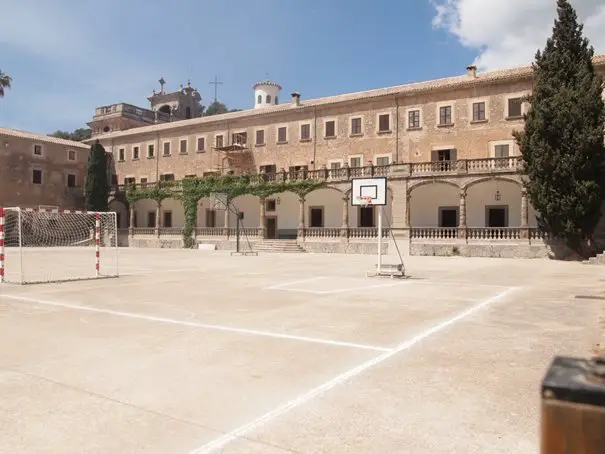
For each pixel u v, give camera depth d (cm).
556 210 3198
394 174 4138
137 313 1130
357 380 610
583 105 3144
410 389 574
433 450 409
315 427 460
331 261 3206
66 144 6388
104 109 7581
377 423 470
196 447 416
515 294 1466
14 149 5859
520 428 455
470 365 679
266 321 1026
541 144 3216
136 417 487
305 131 5147
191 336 875
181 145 6069
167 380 612
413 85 4747
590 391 117
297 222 5112
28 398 545
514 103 4119
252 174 5094
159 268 2586
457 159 4325
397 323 1002
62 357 727
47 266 2728
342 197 4612
